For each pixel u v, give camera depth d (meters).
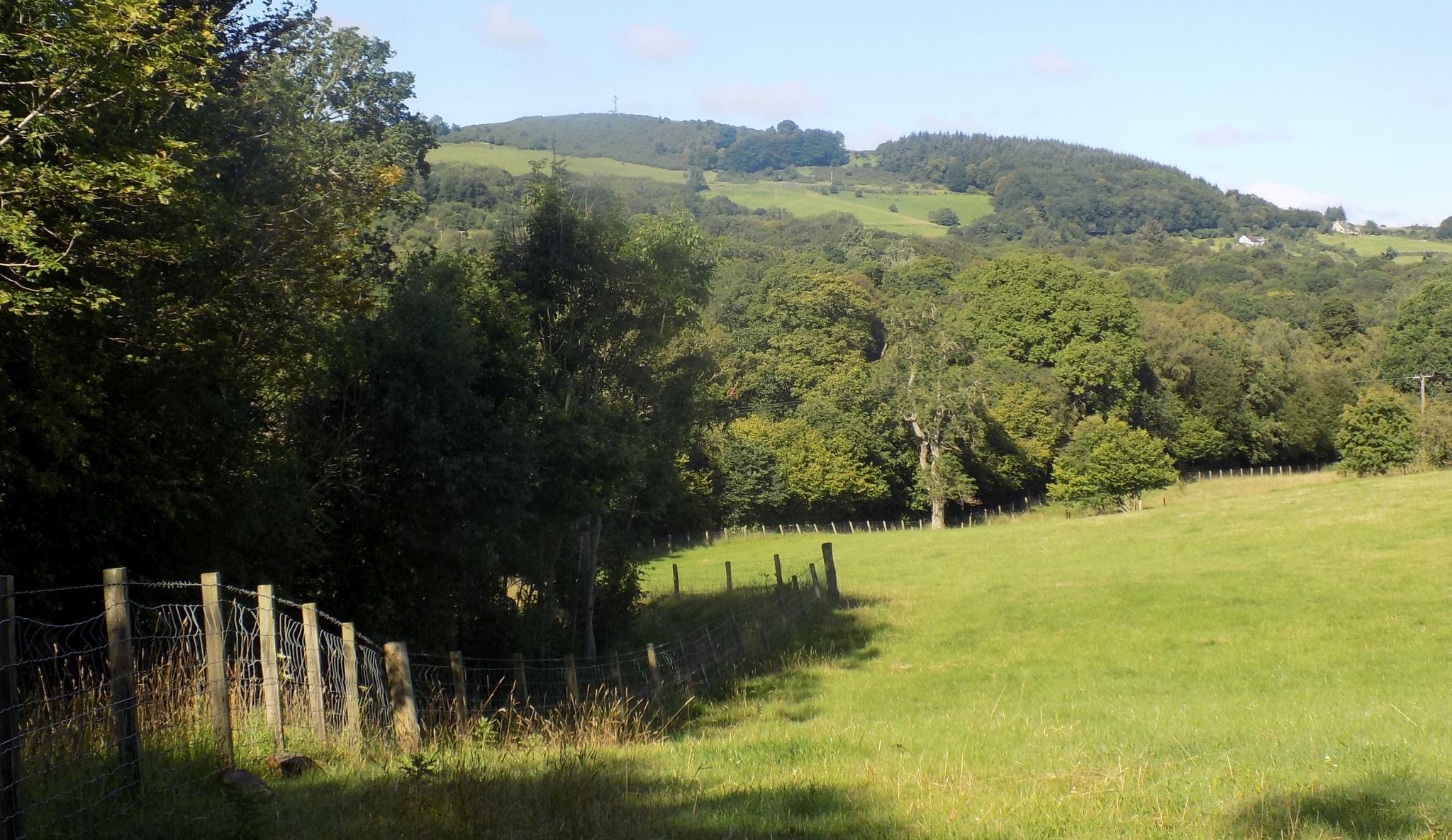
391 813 7.80
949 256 152.00
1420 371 89.31
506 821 7.75
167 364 13.39
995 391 78.50
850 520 77.94
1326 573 29.31
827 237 156.75
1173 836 7.38
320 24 30.55
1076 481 69.25
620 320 28.17
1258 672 19.50
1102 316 83.62
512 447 20.00
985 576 37.56
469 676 19.09
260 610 9.97
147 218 12.41
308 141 25.83
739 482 72.38
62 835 6.59
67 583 13.40
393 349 18.92
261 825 7.24
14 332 11.41
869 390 75.00
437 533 19.84
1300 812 7.78
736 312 94.50
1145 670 20.52
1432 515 36.81
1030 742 12.46
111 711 7.44
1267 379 89.12
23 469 11.82
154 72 11.95
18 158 11.05
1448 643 20.58
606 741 12.50
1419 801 8.07
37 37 10.31
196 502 14.45
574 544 27.23
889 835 7.56
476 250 27.84
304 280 16.48
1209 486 80.06
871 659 23.48
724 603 34.72
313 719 10.30
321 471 19.08
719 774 10.11
